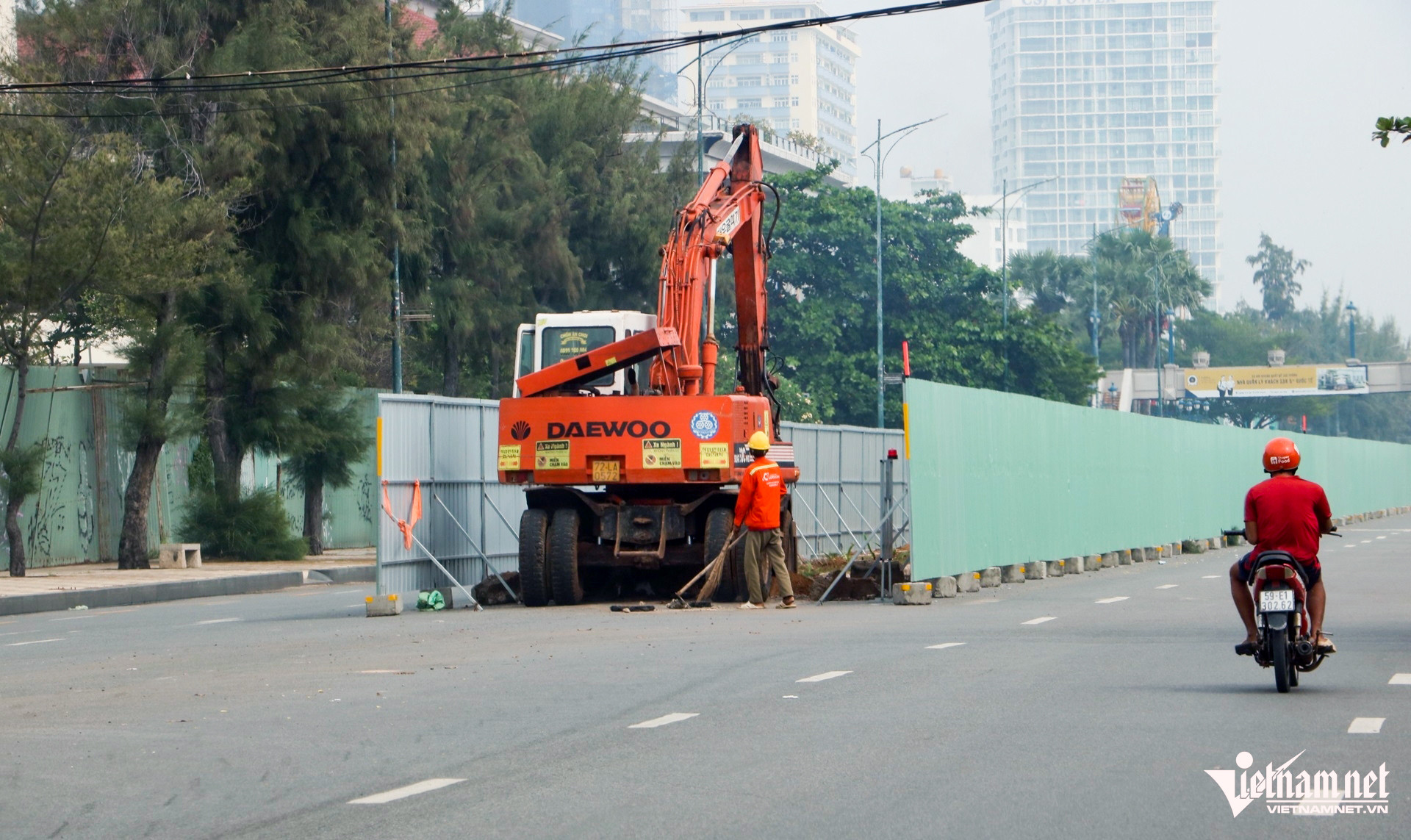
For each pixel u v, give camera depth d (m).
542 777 9.27
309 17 39.47
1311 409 152.25
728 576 23.48
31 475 34.03
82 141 36.03
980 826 7.73
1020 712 11.56
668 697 12.62
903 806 8.23
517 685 13.59
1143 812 8.02
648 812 8.19
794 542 25.56
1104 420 36.16
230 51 37.09
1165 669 14.35
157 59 36.56
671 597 24.98
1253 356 162.88
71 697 13.91
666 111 120.06
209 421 40.06
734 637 17.69
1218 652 15.81
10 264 33.19
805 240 84.19
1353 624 19.22
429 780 9.26
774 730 10.84
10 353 35.03
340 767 9.80
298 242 39.53
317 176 40.25
